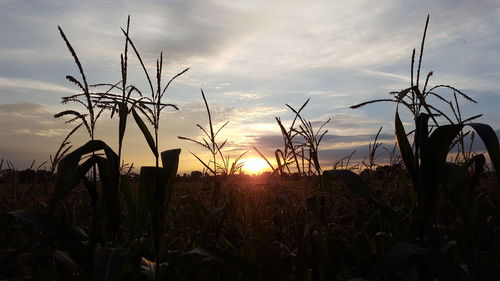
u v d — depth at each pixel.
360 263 3.06
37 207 3.63
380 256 2.39
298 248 2.20
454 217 3.16
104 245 2.70
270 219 3.05
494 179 4.09
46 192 3.78
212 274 2.72
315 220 2.45
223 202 3.71
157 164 2.32
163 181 2.22
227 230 3.23
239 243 3.00
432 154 1.99
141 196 2.37
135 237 3.27
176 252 2.69
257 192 3.43
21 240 3.32
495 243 1.97
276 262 2.11
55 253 2.26
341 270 2.65
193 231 3.02
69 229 2.02
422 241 2.09
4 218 3.36
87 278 2.10
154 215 2.26
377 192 4.14
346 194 3.88
